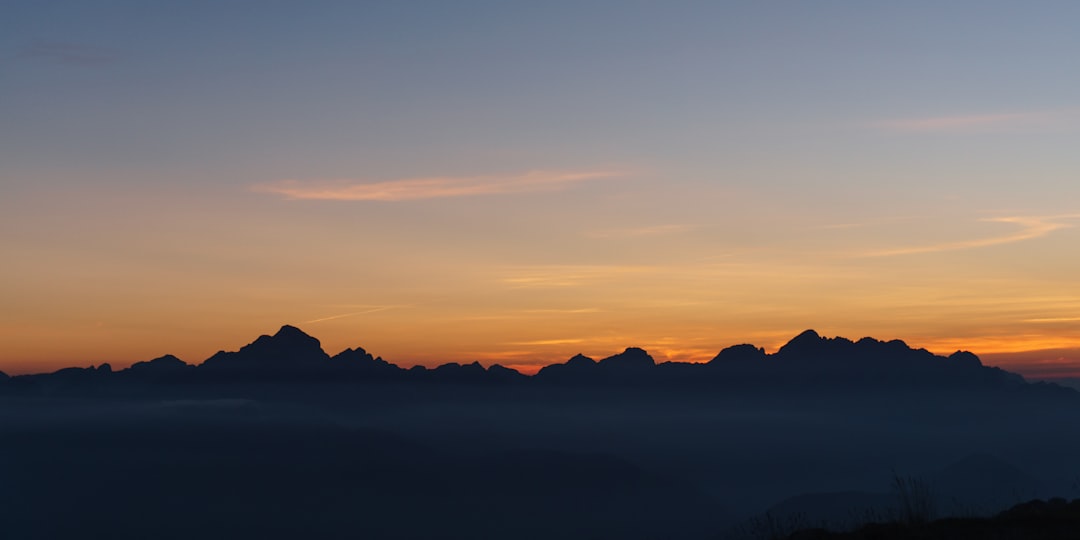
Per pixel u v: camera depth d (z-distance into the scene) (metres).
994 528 17.66
